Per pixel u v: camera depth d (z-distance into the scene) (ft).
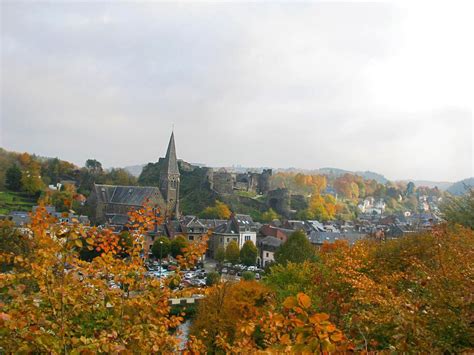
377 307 52.65
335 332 22.25
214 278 221.46
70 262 32.50
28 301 29.30
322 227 448.24
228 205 543.80
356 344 33.22
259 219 526.16
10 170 481.87
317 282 84.43
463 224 121.49
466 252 66.28
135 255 39.40
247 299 114.83
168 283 39.09
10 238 85.35
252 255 329.52
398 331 34.81
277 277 137.28
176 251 300.81
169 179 475.31
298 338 20.94
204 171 588.09
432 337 38.47
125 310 37.22
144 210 41.09
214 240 383.45
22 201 440.45
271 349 25.25
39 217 31.81
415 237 102.99
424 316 41.83
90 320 35.06
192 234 373.20
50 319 32.53
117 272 37.37
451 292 45.98
